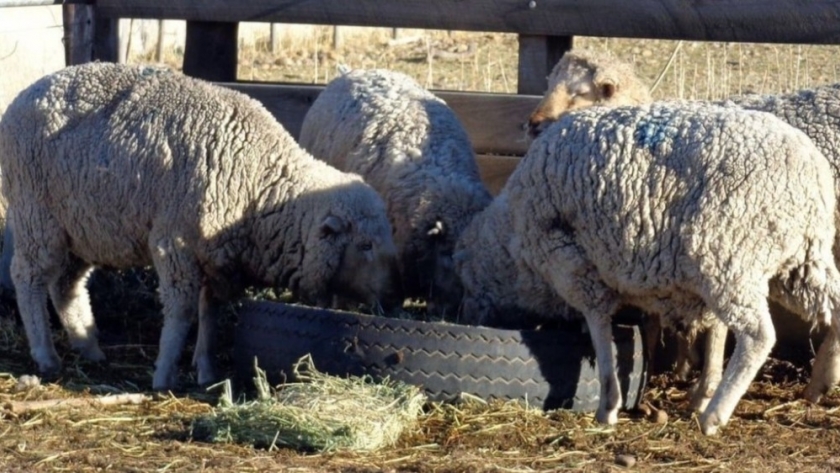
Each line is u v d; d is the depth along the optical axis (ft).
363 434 28.12
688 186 29.12
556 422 30.68
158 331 40.37
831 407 32.83
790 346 36.70
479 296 34.68
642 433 29.94
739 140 29.04
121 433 29.09
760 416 31.83
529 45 41.75
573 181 30.35
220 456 27.40
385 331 30.83
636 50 90.53
